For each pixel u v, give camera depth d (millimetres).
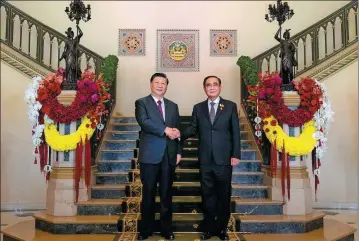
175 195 4984
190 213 4664
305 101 4562
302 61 7793
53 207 4555
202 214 4621
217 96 4094
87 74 4691
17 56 6680
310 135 4574
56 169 4641
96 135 5492
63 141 4523
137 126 6984
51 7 8078
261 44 8234
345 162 6430
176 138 3924
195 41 8297
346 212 6152
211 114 4043
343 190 6422
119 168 5633
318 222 4566
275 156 4742
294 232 4336
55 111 4477
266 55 7270
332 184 6445
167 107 4074
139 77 8195
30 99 4473
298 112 4559
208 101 4117
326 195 6453
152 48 8258
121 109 8102
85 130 4582
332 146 6473
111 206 4605
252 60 7230
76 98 4527
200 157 4012
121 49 8227
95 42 8180
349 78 6504
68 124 4594
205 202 3998
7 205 6359
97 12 8234
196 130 4121
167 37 8281
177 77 8242
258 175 5316
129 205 4598
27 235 4234
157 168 3947
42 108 4465
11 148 6430
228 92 8195
